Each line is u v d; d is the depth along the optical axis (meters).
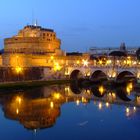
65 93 151.88
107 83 183.75
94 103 120.38
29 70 191.88
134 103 118.31
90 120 90.50
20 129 82.88
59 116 96.94
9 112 103.62
